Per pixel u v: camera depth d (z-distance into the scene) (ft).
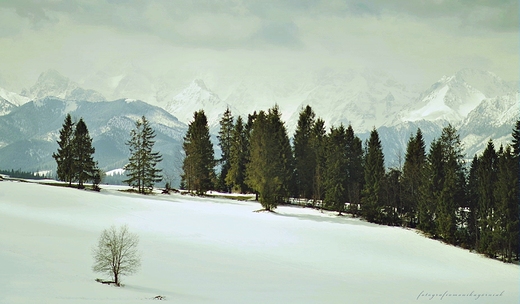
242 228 287.89
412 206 372.58
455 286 209.15
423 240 308.40
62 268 157.79
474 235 322.75
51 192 337.93
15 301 117.08
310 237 282.15
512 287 218.18
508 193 291.99
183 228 272.92
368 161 371.15
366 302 159.33
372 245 279.49
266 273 192.75
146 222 279.90
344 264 230.27
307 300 152.66
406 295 180.65
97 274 157.28
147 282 157.28
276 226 302.86
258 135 373.20
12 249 177.06
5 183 361.10
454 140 353.92
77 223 256.52
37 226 233.96
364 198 362.94
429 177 339.77
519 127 329.52
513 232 286.46
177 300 135.44
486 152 320.09
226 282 169.27
